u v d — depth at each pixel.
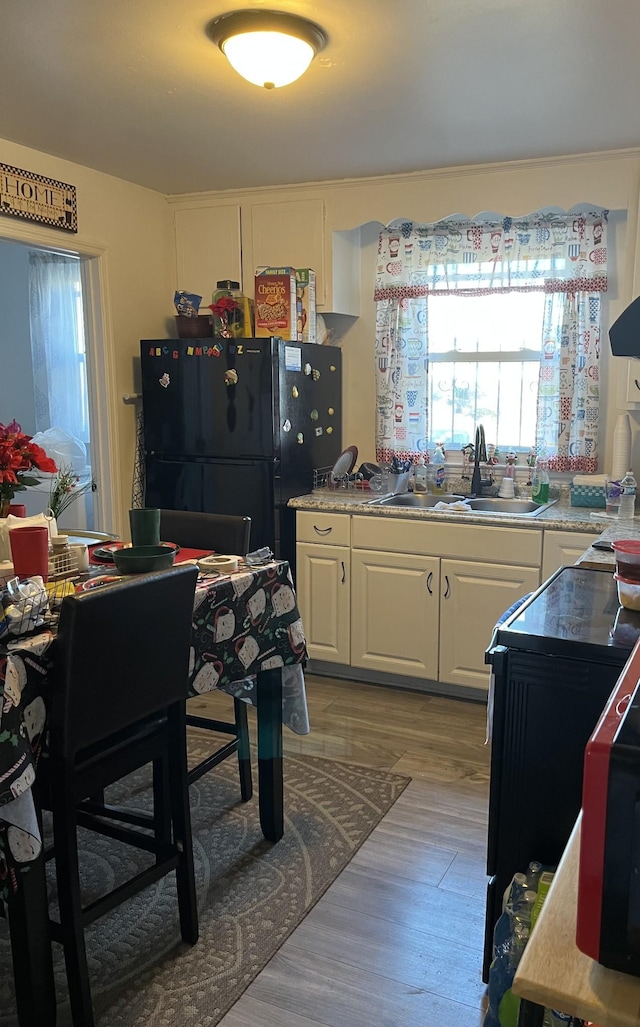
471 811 2.55
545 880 1.60
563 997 0.81
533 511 3.49
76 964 1.62
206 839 2.41
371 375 4.13
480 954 1.92
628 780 0.80
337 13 2.08
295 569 3.74
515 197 3.49
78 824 2.00
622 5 2.03
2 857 1.52
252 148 3.27
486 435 3.92
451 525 3.33
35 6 2.05
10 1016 1.71
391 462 4.03
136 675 1.74
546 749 1.67
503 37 2.23
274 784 2.35
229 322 3.75
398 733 3.14
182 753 1.91
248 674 2.17
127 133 3.08
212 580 2.09
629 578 1.77
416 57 2.36
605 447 3.67
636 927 0.81
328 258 3.84
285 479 3.67
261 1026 1.70
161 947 1.94
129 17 2.11
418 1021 1.71
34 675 1.56
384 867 2.26
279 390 3.55
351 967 1.87
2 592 1.62
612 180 3.32
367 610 3.57
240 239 4.00
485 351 3.85
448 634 3.41
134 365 3.99
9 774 1.46
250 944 1.95
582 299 3.57
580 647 1.59
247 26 2.10
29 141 3.18
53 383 5.04
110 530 3.93
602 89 2.61
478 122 2.94
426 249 3.83
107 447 3.87
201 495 3.73
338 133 3.07
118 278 3.83
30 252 4.93
